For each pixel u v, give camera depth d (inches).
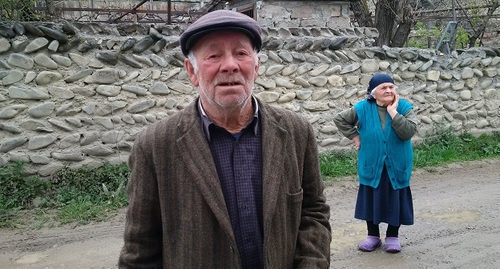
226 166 62.6
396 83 309.7
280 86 277.4
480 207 219.1
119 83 240.5
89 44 233.3
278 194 62.5
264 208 60.9
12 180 216.4
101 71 236.4
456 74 326.6
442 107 324.5
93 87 235.6
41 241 180.7
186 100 255.0
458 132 332.2
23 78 222.2
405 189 163.0
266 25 328.8
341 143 295.6
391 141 159.8
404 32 424.2
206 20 58.8
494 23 540.1
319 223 69.8
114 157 241.9
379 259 162.2
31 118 225.0
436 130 323.6
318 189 70.6
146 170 62.2
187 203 60.3
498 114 344.5
